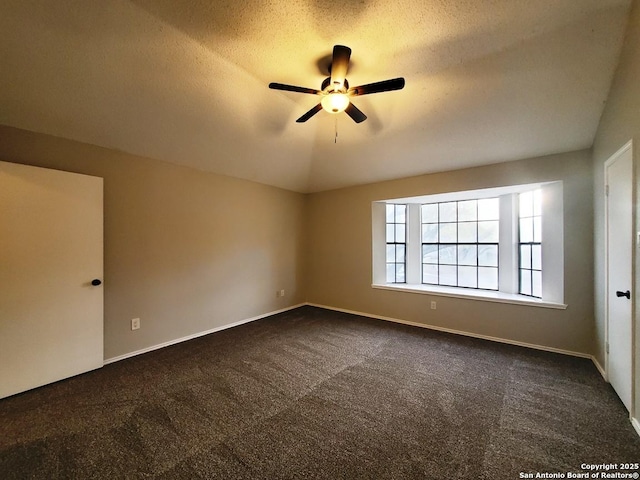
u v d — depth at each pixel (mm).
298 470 1439
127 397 2117
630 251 1838
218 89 2459
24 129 2297
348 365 2654
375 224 4348
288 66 2207
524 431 1729
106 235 2729
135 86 2252
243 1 1658
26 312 2186
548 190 3043
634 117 1736
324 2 1658
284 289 4715
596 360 2629
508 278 3666
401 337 3414
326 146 3660
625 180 1930
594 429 1735
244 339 3371
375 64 2143
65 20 1712
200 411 1942
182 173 3352
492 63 2107
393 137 3209
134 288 2926
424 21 1771
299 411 1941
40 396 2127
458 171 3549
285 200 4730
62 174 2379
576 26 1775
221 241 3771
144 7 1700
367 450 1577
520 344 3133
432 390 2209
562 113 2457
